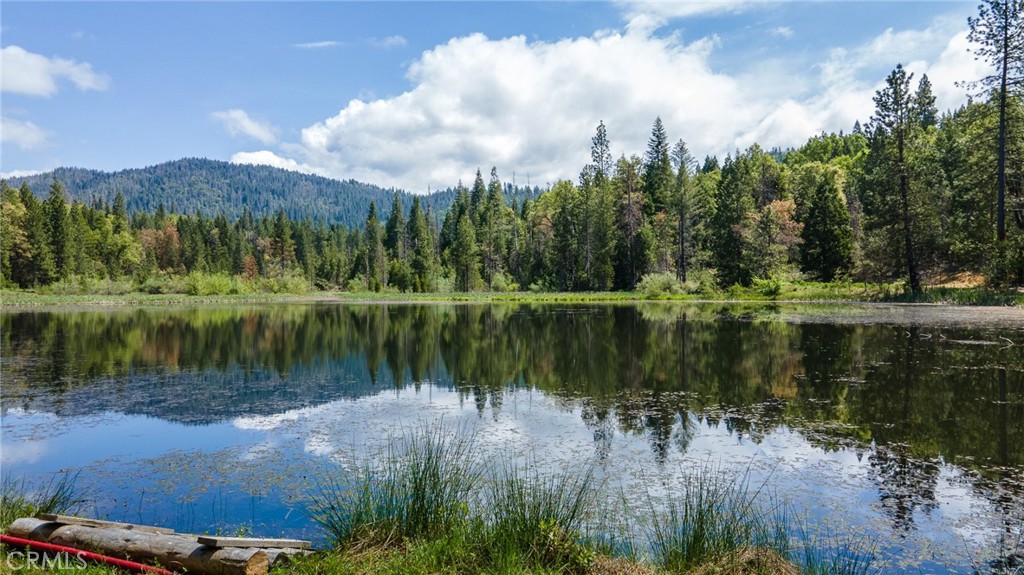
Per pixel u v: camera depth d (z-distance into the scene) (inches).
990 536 213.9
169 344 845.8
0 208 2662.4
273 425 390.0
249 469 301.4
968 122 1299.2
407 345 815.1
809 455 309.1
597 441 340.2
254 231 5027.1
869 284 1668.3
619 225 2373.3
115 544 174.9
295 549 179.9
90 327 1120.8
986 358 579.2
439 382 539.5
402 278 3009.4
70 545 178.7
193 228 4101.9
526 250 2970.0
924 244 1496.1
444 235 3666.3
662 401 444.1
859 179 2326.5
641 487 264.7
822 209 1962.4
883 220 1425.9
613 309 1475.1
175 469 303.0
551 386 512.1
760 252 1866.4
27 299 2084.2
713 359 629.3
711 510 195.0
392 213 3774.6
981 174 1284.4
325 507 225.3
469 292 2679.6
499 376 565.0
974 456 304.7
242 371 610.5
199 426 390.0
